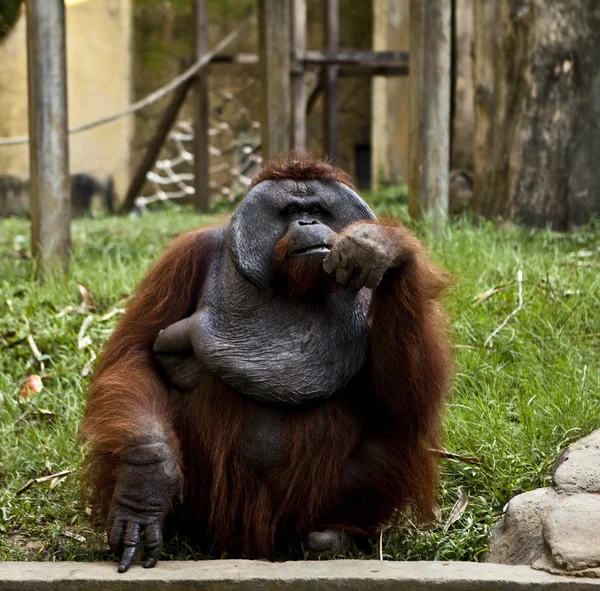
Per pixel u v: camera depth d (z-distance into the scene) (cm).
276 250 934
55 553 1031
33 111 1994
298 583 832
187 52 6644
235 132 6750
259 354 941
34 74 1983
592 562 832
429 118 2242
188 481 976
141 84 6631
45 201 1994
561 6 2367
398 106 5316
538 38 2386
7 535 1095
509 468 1141
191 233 1028
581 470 980
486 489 1130
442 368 966
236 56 4372
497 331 1516
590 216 2388
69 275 1959
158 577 842
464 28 2878
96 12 5128
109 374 970
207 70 4391
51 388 1491
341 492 973
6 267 2117
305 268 910
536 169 2416
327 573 842
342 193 970
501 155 2462
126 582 837
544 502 956
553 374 1362
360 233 864
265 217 952
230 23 6594
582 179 2386
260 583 834
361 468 973
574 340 1513
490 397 1321
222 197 6562
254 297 952
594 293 1648
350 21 6538
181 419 977
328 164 1005
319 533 959
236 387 946
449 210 2600
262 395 941
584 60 2366
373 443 985
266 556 969
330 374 952
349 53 4012
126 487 890
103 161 5191
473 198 2558
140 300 1016
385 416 997
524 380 1351
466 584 821
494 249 1925
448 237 2023
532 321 1554
